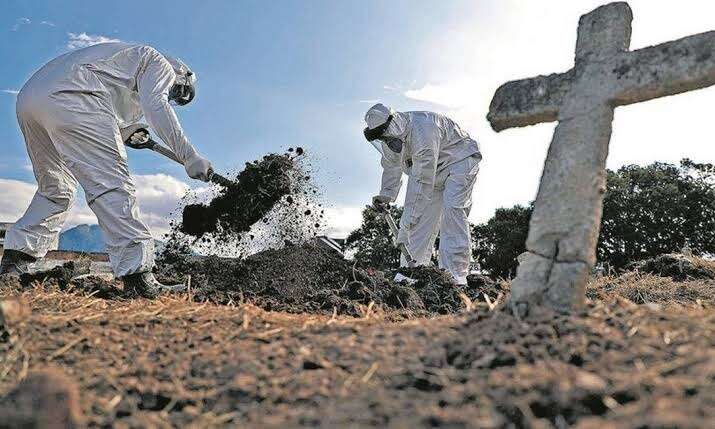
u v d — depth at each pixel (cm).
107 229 522
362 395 234
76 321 354
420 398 225
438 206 840
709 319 281
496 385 224
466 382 236
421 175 790
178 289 547
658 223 2712
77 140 520
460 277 795
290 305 530
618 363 237
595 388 208
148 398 259
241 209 672
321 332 315
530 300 301
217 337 320
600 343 256
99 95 533
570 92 345
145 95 553
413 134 787
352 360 268
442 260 800
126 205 523
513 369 239
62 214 610
